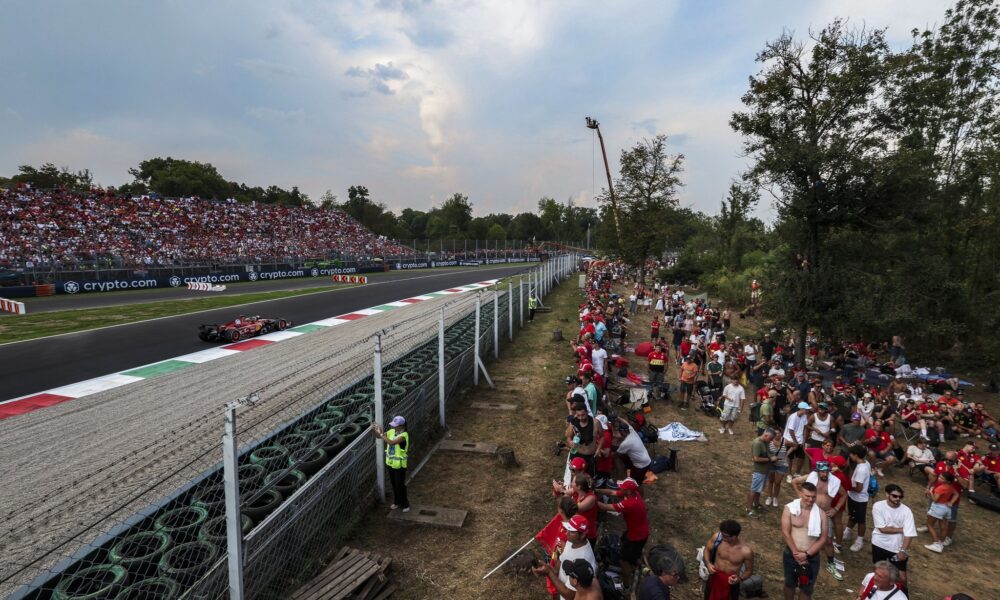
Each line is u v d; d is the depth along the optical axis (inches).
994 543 307.0
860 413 402.0
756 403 443.2
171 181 3186.5
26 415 382.3
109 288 1251.2
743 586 229.6
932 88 637.3
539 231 5014.8
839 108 656.4
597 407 347.6
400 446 270.2
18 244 1298.0
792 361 740.0
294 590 203.8
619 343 746.2
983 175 825.5
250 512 219.8
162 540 194.2
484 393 499.8
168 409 390.0
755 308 1190.9
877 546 239.5
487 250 2930.6
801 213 663.1
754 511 306.3
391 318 852.6
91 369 524.4
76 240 1437.0
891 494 236.5
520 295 892.0
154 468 271.7
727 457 393.7
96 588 175.6
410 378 414.9
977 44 840.9
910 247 768.9
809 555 208.2
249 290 1299.2
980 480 376.5
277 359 557.0
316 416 329.7
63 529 218.1
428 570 229.1
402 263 2230.6
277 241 2015.3
